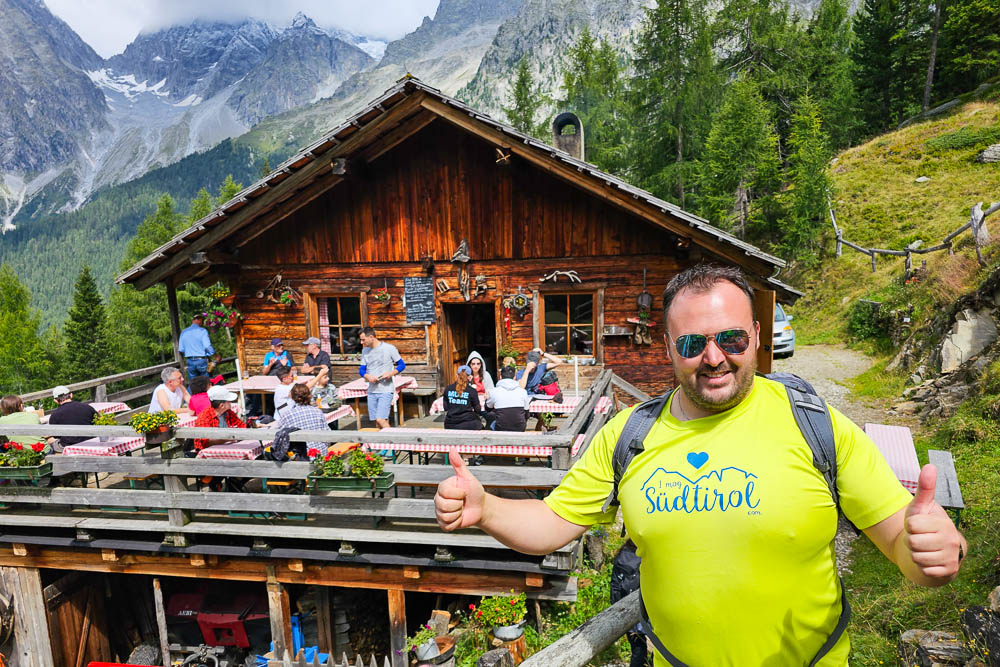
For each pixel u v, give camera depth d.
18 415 8.87
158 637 10.11
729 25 29.50
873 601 5.77
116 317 45.03
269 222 11.27
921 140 28.58
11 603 8.46
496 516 1.74
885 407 11.77
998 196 21.98
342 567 7.55
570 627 6.74
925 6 36.56
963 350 11.10
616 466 1.82
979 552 5.60
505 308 11.25
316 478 6.89
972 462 7.73
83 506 8.25
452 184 11.23
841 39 35.97
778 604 1.54
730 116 24.31
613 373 10.94
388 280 11.66
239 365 12.35
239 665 9.38
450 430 7.34
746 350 1.60
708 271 1.69
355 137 10.09
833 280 22.12
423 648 6.45
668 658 1.69
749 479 1.56
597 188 9.64
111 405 10.51
